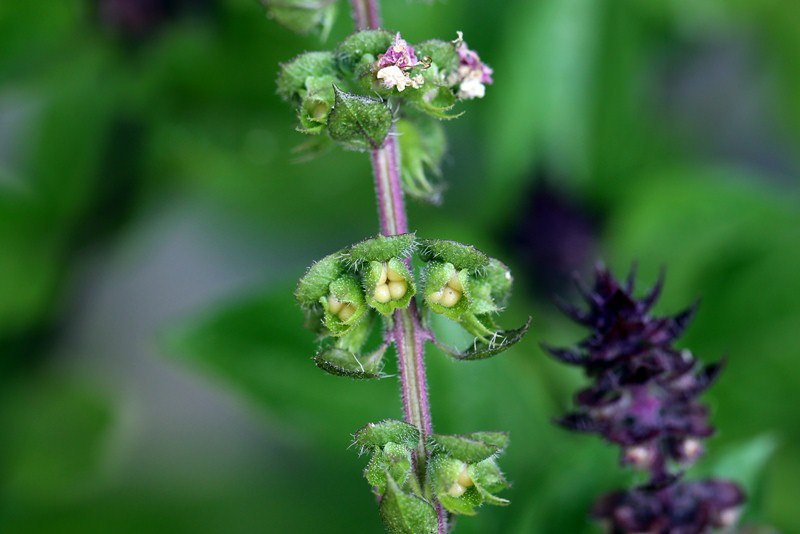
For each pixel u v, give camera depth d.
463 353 0.25
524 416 0.31
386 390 0.31
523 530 0.29
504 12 0.34
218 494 0.34
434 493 0.25
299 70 0.25
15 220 0.34
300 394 0.31
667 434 0.28
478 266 0.25
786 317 0.34
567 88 0.34
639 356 0.27
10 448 0.34
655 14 0.35
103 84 0.33
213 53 0.33
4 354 0.35
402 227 0.25
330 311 0.25
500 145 0.34
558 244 0.35
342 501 0.34
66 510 0.34
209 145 0.34
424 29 0.33
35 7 0.33
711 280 0.34
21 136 0.35
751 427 0.33
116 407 0.35
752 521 0.29
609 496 0.29
